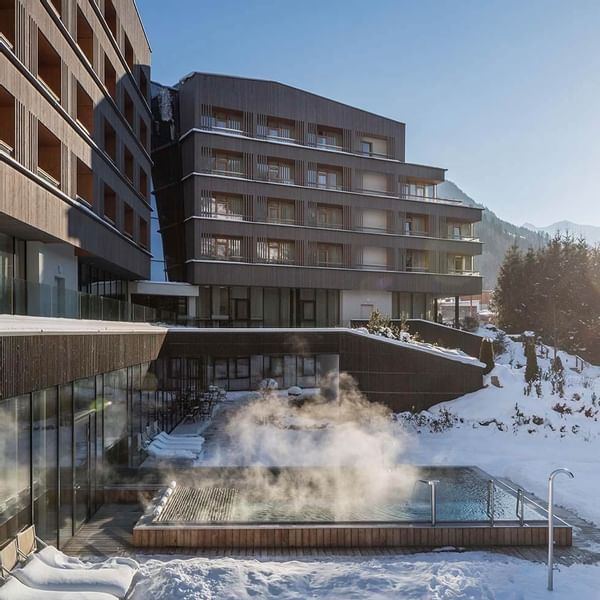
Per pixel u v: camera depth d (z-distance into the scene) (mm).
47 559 7562
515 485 12516
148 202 25859
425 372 21016
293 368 30062
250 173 32562
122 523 10281
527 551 9109
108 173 18844
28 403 7762
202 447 16406
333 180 36156
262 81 33438
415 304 39031
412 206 38031
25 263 14602
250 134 33031
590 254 46000
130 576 7355
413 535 9297
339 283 34844
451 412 19562
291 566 8031
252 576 7383
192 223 30906
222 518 9812
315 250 34312
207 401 22625
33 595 6359
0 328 6555
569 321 42219
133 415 14797
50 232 13602
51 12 13719
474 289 39750
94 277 20875
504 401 19516
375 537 9266
